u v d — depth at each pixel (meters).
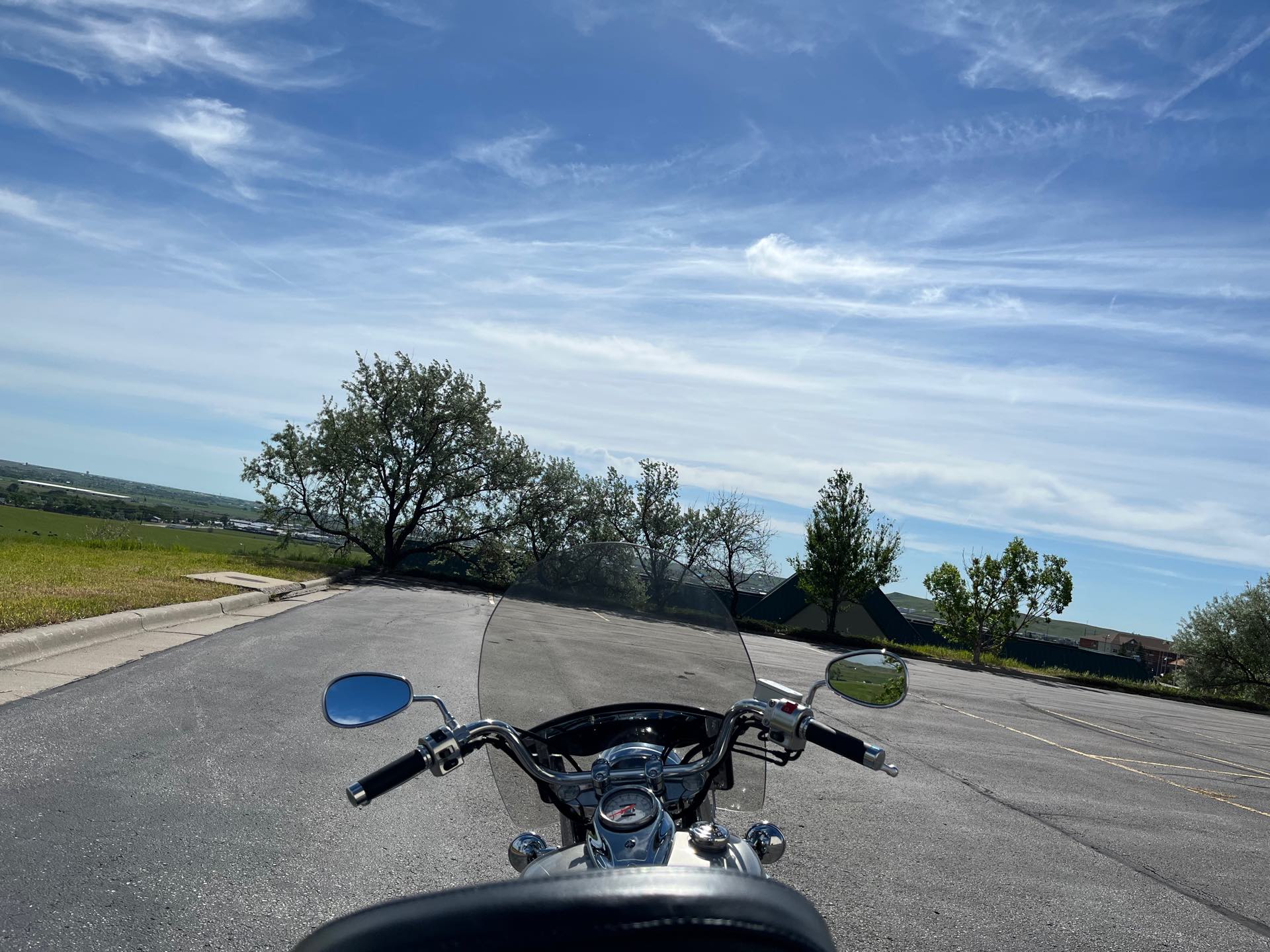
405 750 7.41
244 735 7.34
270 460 38.19
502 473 41.06
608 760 2.47
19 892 4.20
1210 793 9.95
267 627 13.89
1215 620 45.84
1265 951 4.97
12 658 9.32
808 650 27.80
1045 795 8.62
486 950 0.98
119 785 5.82
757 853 2.58
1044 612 37.47
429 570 43.12
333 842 5.22
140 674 9.29
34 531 29.50
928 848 6.27
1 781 5.66
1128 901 5.57
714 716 2.87
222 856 4.86
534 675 2.90
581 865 2.09
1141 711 22.81
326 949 1.05
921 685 20.33
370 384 39.69
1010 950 4.61
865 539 38.66
